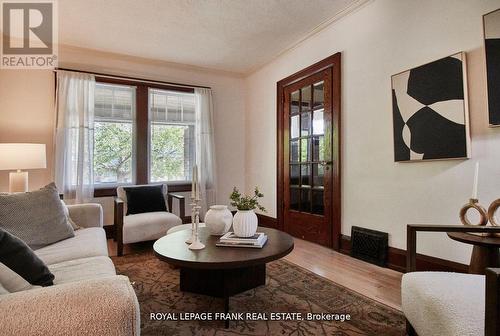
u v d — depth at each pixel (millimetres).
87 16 2891
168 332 1498
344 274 2303
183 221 3307
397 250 2387
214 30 3207
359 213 2746
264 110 4285
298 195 3586
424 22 2191
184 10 2787
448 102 2000
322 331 1503
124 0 2611
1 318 615
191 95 4340
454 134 1965
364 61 2691
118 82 3768
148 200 3275
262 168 4340
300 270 2389
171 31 3223
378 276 2260
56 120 3361
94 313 662
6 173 3258
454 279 1172
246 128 4754
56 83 3398
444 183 2064
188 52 3822
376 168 2580
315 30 3217
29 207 1783
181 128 4281
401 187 2365
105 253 1720
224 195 4609
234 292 1834
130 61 3938
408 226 1438
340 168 2943
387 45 2473
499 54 1742
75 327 639
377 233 2541
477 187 1856
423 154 2154
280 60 3916
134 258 2719
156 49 3711
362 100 2715
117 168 3832
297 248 3072
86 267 1413
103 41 3451
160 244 1864
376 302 1816
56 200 1962
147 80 3969
